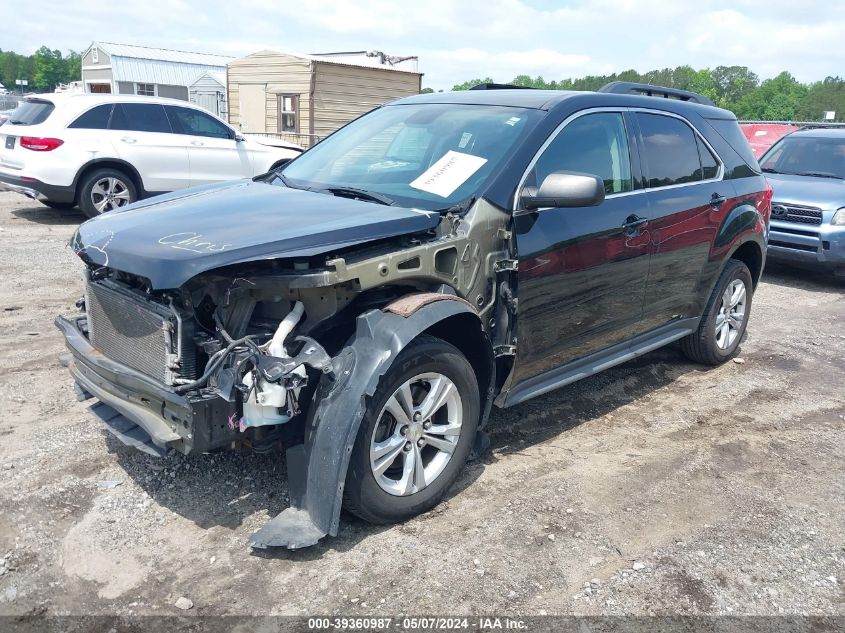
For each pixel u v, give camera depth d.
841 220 8.43
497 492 3.62
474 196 3.56
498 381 3.85
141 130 11.09
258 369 2.80
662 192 4.63
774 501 3.67
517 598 2.84
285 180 4.26
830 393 5.27
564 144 4.02
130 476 3.60
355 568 2.97
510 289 3.65
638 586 2.95
